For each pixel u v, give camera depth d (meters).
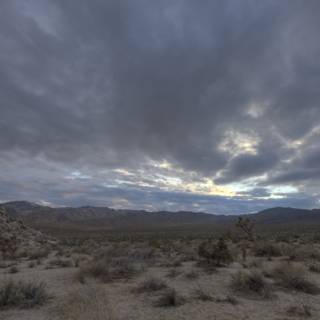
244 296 12.35
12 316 10.17
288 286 13.59
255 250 27.02
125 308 10.74
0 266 23.72
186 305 11.11
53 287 14.15
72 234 117.75
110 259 19.12
